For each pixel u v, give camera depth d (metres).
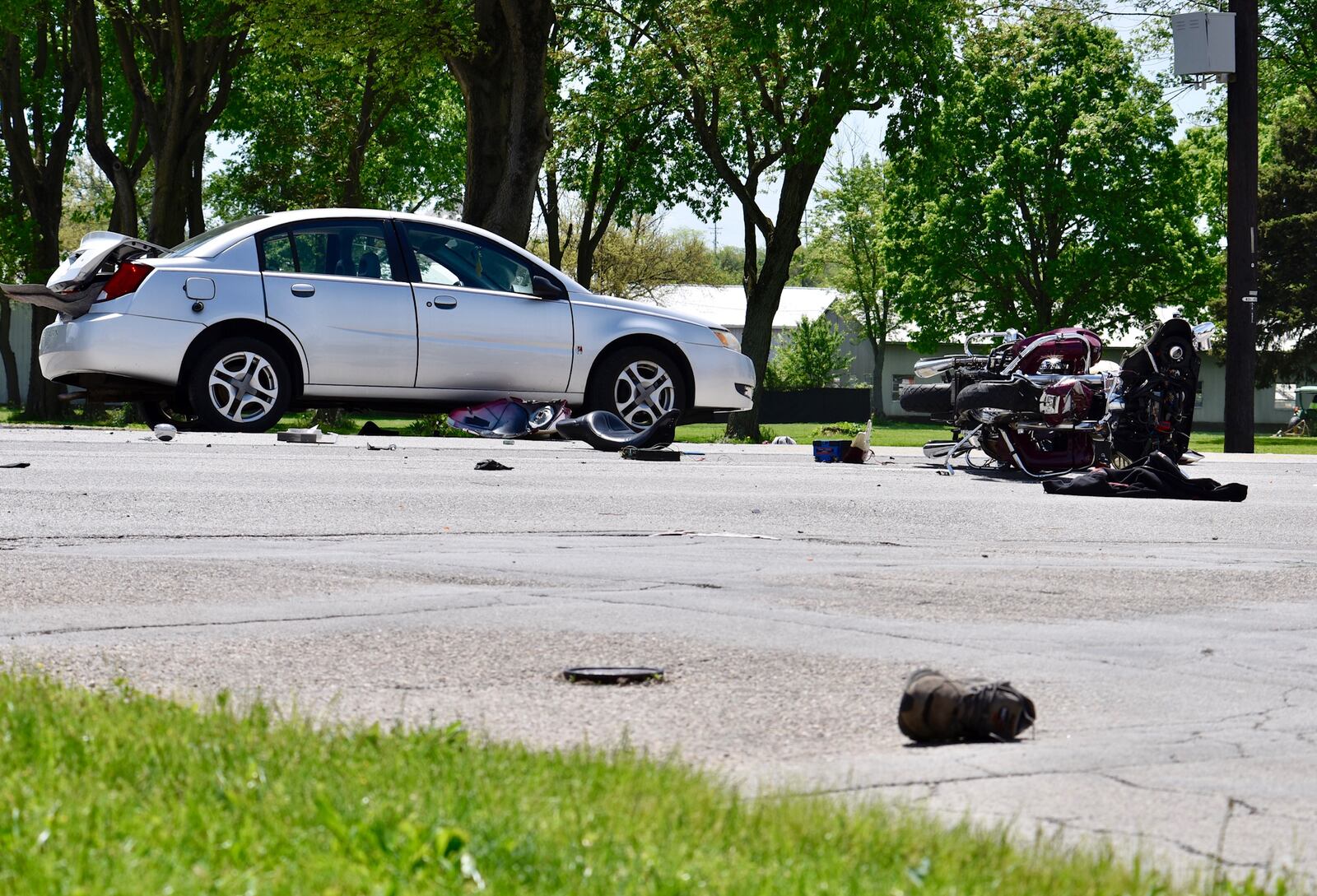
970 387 12.66
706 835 2.81
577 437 13.85
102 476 10.16
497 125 27.33
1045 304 60.34
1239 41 21.81
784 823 2.93
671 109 40.62
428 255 14.19
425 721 4.03
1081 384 12.20
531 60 26.81
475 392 14.15
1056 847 2.97
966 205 59.78
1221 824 3.26
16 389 57.59
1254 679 4.96
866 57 32.44
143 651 4.91
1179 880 2.80
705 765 3.63
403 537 8.19
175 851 2.63
